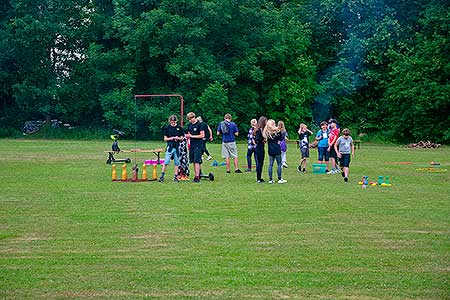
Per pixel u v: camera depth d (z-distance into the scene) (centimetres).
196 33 5150
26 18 5359
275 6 6281
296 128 5716
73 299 791
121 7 5416
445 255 1016
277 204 1546
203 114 5238
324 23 5862
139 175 2242
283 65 5716
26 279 876
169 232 1191
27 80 5550
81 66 5694
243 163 2812
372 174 2372
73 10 5759
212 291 820
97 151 3556
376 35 5531
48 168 2480
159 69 5650
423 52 5234
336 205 1535
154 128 5225
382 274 902
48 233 1182
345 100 5756
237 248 1059
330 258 993
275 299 790
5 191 1778
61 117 5975
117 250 1046
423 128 5291
